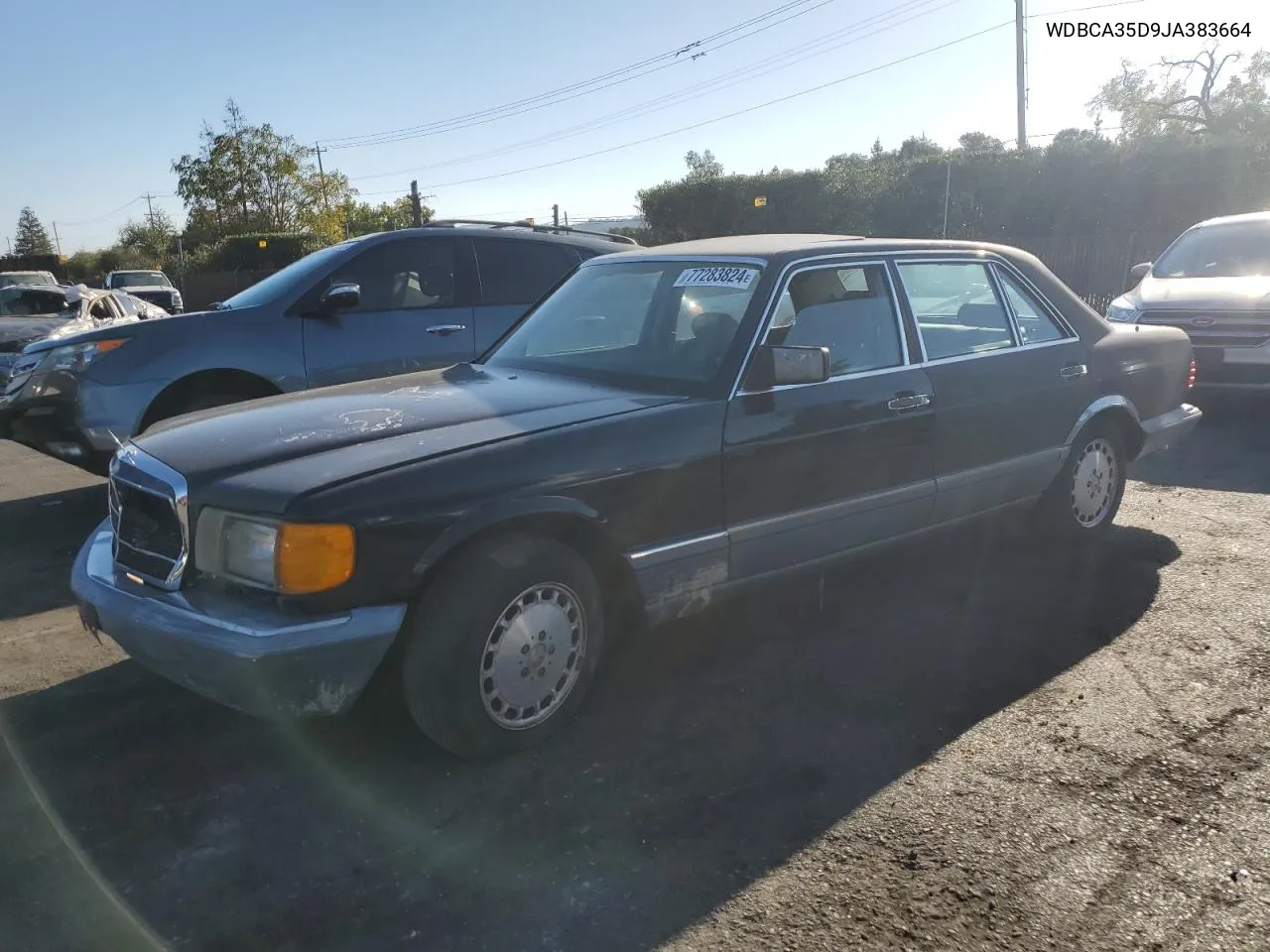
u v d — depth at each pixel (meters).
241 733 3.49
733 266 4.11
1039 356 4.83
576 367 4.17
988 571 5.00
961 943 2.38
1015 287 4.94
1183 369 5.67
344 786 3.13
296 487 2.87
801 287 4.03
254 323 6.21
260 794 3.10
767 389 3.76
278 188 48.41
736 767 3.20
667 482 3.47
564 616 3.31
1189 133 25.22
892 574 5.00
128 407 5.86
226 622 2.85
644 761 3.25
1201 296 8.57
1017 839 2.78
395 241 6.78
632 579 3.44
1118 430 5.34
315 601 2.82
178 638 2.87
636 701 3.68
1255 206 22.36
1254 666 3.84
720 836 2.83
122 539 3.33
